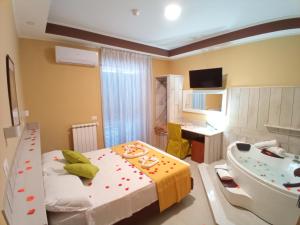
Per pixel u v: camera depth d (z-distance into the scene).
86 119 3.30
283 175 2.43
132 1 2.03
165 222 1.98
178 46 3.92
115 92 3.58
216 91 3.58
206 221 2.00
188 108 4.21
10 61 1.38
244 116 3.16
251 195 2.06
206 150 3.31
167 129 4.05
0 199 0.73
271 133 2.86
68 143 3.14
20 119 1.99
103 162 2.32
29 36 2.62
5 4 1.21
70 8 2.18
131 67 3.75
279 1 2.03
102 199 1.57
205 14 2.36
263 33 2.61
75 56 2.89
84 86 3.22
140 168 2.17
